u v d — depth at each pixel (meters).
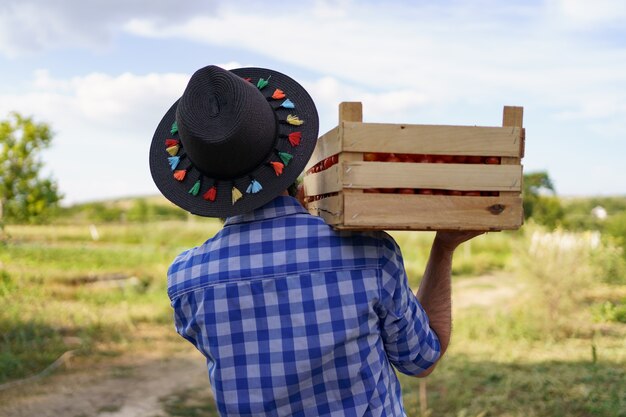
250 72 1.90
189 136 1.72
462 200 1.72
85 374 6.59
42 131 14.56
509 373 5.96
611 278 10.07
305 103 1.81
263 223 1.78
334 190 1.75
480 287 11.32
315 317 1.69
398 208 1.70
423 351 1.81
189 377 6.59
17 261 12.84
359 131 1.70
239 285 1.74
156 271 12.99
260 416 1.72
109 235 20.02
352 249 1.72
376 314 1.73
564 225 16.72
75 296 10.30
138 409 5.64
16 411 5.52
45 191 14.62
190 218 25.72
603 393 5.21
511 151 1.76
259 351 1.72
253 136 1.71
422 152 1.73
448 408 5.21
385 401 1.75
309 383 1.70
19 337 7.49
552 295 7.91
